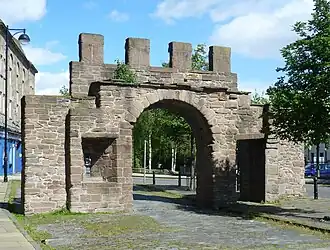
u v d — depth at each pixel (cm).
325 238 1347
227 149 2134
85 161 1936
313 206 2116
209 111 2103
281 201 2308
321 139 1612
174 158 6159
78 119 1881
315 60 1625
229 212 1950
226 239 1331
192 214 1883
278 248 1202
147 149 6144
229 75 2197
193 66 2928
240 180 2433
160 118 3831
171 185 3522
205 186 2164
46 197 1859
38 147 1858
